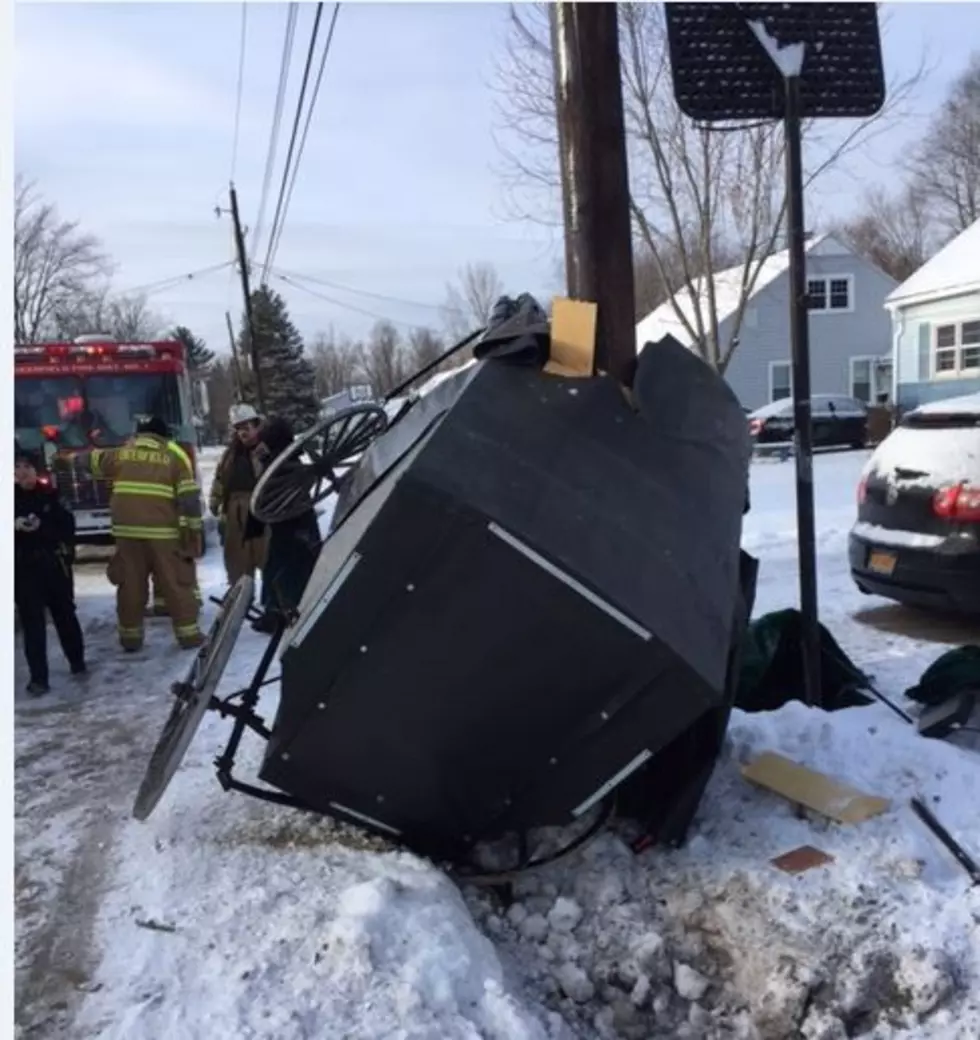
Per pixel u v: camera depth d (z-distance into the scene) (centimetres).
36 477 691
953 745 458
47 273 5634
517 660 327
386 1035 284
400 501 313
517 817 365
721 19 506
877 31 518
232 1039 284
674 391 407
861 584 735
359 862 381
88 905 366
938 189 4962
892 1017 312
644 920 358
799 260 507
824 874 359
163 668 738
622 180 466
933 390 2600
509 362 377
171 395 1476
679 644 323
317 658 332
